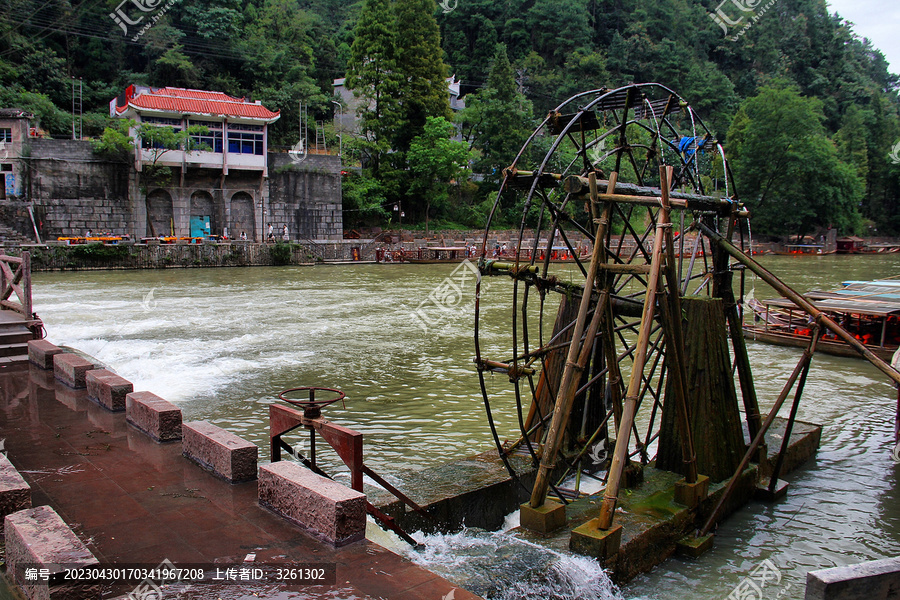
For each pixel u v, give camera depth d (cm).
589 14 9638
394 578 460
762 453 925
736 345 933
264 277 4106
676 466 852
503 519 781
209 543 507
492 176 7256
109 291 3148
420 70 6519
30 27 5656
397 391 1434
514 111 6788
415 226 6619
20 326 1285
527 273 773
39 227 4381
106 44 6088
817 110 8606
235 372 1565
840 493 924
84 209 4528
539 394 941
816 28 12038
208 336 2016
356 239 5828
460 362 1725
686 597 638
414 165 6366
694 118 1013
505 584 564
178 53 5812
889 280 2469
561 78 8312
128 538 514
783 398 824
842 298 2075
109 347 1781
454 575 573
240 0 6900
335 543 503
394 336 2094
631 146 920
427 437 1140
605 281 748
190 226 4994
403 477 793
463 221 7000
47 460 691
